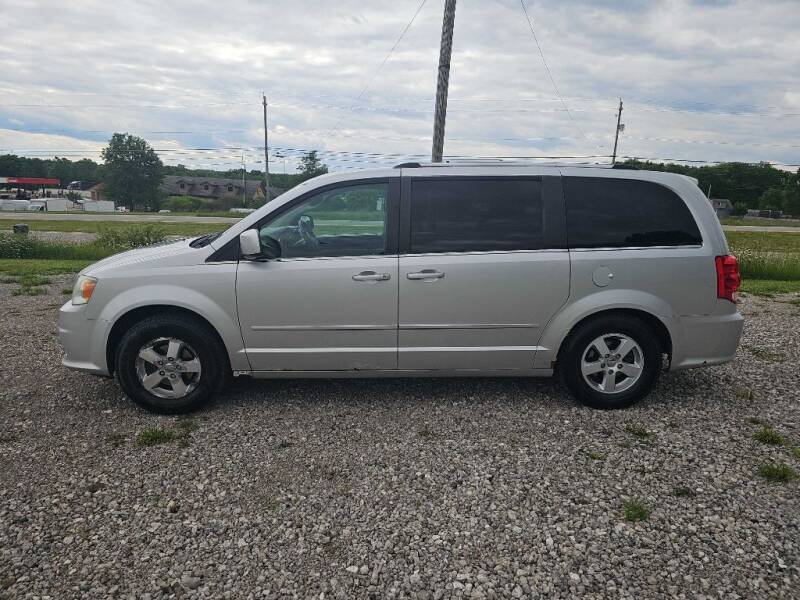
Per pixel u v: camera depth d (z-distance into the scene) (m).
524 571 2.58
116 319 4.19
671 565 2.60
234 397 4.67
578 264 4.18
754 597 2.40
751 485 3.28
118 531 2.88
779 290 10.66
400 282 4.16
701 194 4.36
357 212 4.25
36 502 3.13
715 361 4.33
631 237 4.24
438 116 11.54
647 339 4.25
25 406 4.50
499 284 4.18
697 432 3.99
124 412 4.37
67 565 2.62
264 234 4.27
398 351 4.28
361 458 3.63
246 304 4.18
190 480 3.36
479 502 3.13
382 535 2.85
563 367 4.36
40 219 44.25
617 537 2.81
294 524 2.94
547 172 4.31
